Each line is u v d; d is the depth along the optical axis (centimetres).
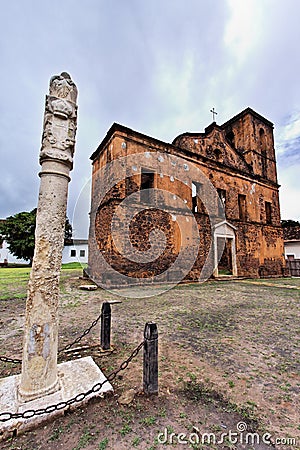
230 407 201
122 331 395
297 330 412
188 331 401
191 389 227
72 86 234
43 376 194
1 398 192
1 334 380
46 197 212
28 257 2802
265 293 823
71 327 415
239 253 1437
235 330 410
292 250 2295
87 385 215
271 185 1753
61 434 166
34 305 198
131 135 1070
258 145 1711
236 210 1473
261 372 263
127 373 255
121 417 184
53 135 218
